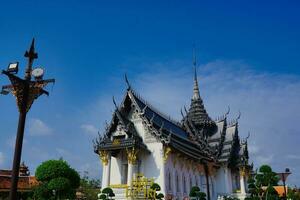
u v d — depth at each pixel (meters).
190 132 63.50
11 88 15.22
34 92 15.29
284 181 32.31
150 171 42.44
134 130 44.72
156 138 43.56
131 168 40.53
